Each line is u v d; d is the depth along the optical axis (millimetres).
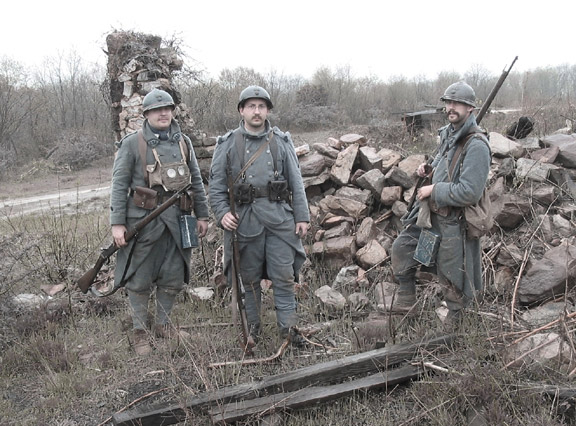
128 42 7750
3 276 4613
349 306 4594
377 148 7098
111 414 3400
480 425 2908
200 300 4891
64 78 30125
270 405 3195
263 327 4242
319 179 5949
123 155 3979
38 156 26656
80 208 12047
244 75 26547
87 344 4363
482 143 3488
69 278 5445
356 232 5398
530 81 21516
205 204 4371
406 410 3201
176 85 8328
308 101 30250
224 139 3967
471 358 3316
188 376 3738
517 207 4867
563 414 2957
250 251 3953
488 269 4574
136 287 4105
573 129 8109
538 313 3836
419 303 4289
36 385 3801
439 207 3615
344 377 3445
